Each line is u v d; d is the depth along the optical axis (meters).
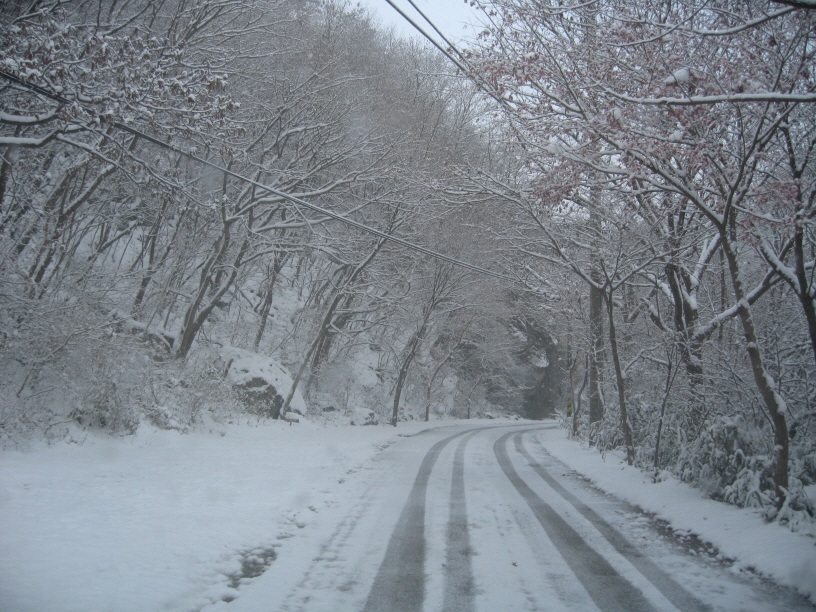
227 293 31.83
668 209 13.27
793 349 11.45
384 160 24.22
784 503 7.94
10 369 11.90
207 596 4.89
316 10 24.58
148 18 16.38
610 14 9.55
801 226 8.21
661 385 14.38
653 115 9.80
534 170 13.73
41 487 8.24
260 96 22.58
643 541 7.42
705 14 9.19
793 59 8.71
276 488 9.72
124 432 13.43
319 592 5.09
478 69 10.79
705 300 17.19
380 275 28.59
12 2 11.38
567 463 15.94
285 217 25.78
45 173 15.09
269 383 23.62
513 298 37.19
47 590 4.65
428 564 5.98
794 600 5.36
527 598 5.11
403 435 25.16
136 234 27.86
